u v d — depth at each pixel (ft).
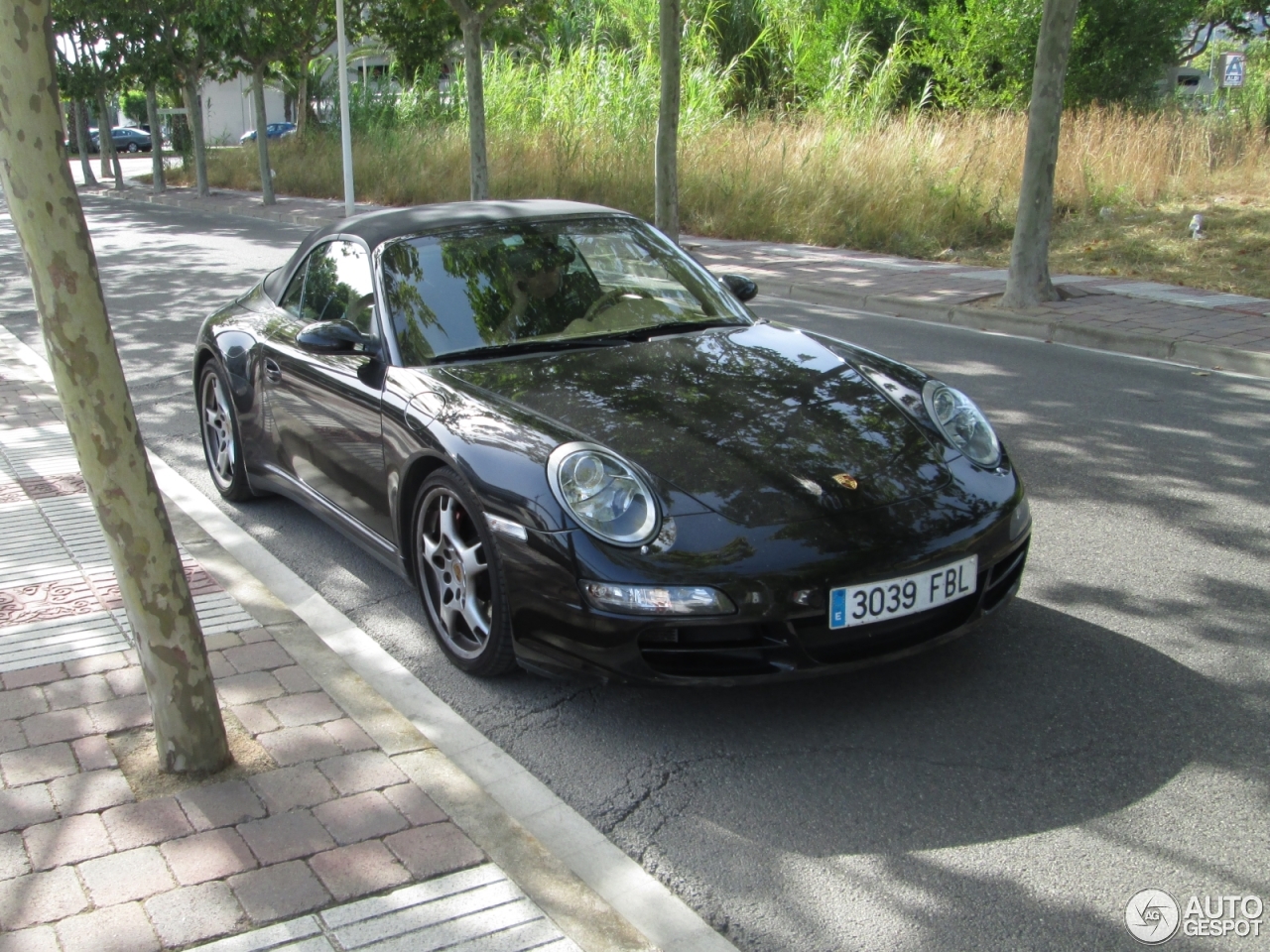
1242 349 26.14
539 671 10.91
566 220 15.19
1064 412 22.18
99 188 112.27
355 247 14.83
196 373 18.29
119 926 7.79
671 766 10.22
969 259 43.50
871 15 84.84
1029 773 9.89
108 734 10.39
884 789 9.73
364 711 10.78
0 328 32.86
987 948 7.79
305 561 15.42
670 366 12.66
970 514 10.85
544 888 8.27
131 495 8.89
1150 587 13.75
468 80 58.03
